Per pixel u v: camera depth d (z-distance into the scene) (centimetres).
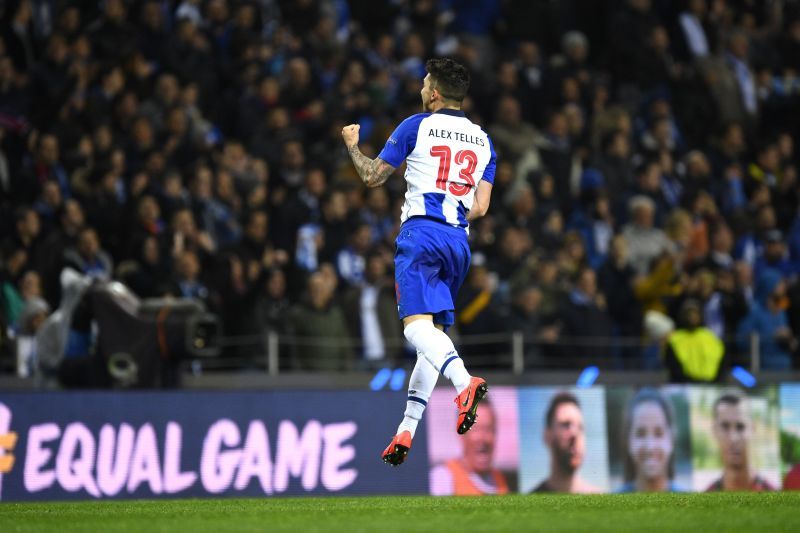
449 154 2312
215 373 4188
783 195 6034
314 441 3800
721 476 4100
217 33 5697
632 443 4031
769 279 4822
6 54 5294
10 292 4212
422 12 6325
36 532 1717
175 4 5844
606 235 5269
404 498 2862
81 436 3588
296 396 3806
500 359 4406
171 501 2809
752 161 6269
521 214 5069
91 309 3800
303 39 5850
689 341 4369
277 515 1992
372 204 5000
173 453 3666
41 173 4703
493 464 3906
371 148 5125
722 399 4144
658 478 4041
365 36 6400
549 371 4412
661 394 4084
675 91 6388
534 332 4531
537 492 3928
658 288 4800
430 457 3866
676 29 6688
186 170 4872
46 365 3831
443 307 2300
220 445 3712
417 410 2394
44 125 4966
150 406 3662
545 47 6556
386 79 5809
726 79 6366
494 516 1891
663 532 1627
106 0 5481
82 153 4800
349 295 4509
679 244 5228
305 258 4734
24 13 5369
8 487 3494
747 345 4728
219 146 5119
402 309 2292
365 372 4272
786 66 6856
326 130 5425
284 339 4297
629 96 6322
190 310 3772
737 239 5519
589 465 3984
